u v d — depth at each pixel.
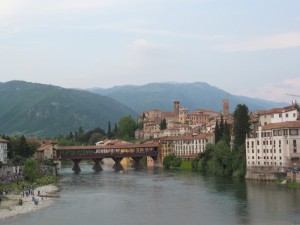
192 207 139.12
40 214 131.50
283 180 187.12
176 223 116.75
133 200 157.62
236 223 114.12
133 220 121.62
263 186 180.25
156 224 116.25
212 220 118.62
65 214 131.50
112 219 123.44
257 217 119.94
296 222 112.56
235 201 146.38
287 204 136.25
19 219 123.94
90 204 150.38
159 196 165.62
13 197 165.62
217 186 187.88
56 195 173.88
